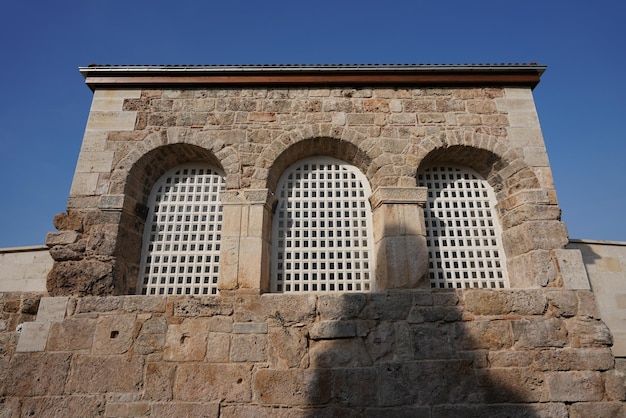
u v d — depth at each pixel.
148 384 5.19
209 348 5.35
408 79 6.88
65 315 5.52
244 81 6.83
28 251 7.38
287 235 6.36
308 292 5.91
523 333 5.44
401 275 5.75
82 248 5.85
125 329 5.44
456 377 5.22
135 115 6.69
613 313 7.03
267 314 5.51
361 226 6.38
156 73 6.86
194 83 6.84
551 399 5.16
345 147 6.58
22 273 7.23
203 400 5.12
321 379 5.19
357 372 5.22
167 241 6.35
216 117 6.68
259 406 5.09
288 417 5.03
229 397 5.13
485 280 6.14
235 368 5.25
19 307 6.46
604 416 5.10
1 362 5.63
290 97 6.84
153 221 6.54
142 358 5.31
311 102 6.80
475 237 6.42
